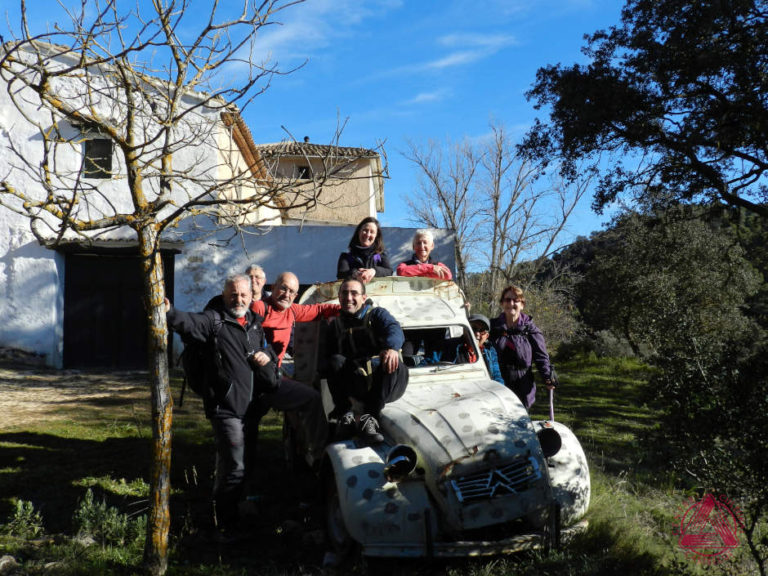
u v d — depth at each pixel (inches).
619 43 530.9
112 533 182.1
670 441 171.8
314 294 233.1
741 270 793.6
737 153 525.0
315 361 223.5
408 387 204.8
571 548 170.2
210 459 270.5
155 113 167.9
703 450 162.1
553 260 1144.2
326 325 211.0
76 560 163.5
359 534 157.2
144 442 291.1
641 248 826.2
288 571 166.1
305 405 201.5
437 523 162.7
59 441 289.9
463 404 183.9
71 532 185.3
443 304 231.3
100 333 580.1
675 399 169.8
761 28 468.4
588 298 930.7
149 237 155.9
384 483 162.7
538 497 167.9
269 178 171.2
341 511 162.6
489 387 200.4
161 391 158.1
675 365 171.0
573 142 552.4
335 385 191.8
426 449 169.0
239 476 184.1
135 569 160.6
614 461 278.2
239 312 186.2
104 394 428.1
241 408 183.8
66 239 538.0
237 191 182.2
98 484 228.8
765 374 154.9
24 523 184.1
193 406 389.1
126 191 542.9
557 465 180.9
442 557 159.2
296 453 247.1
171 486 233.3
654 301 758.5
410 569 162.7
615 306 841.5
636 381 587.5
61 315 565.3
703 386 164.1
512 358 234.7
